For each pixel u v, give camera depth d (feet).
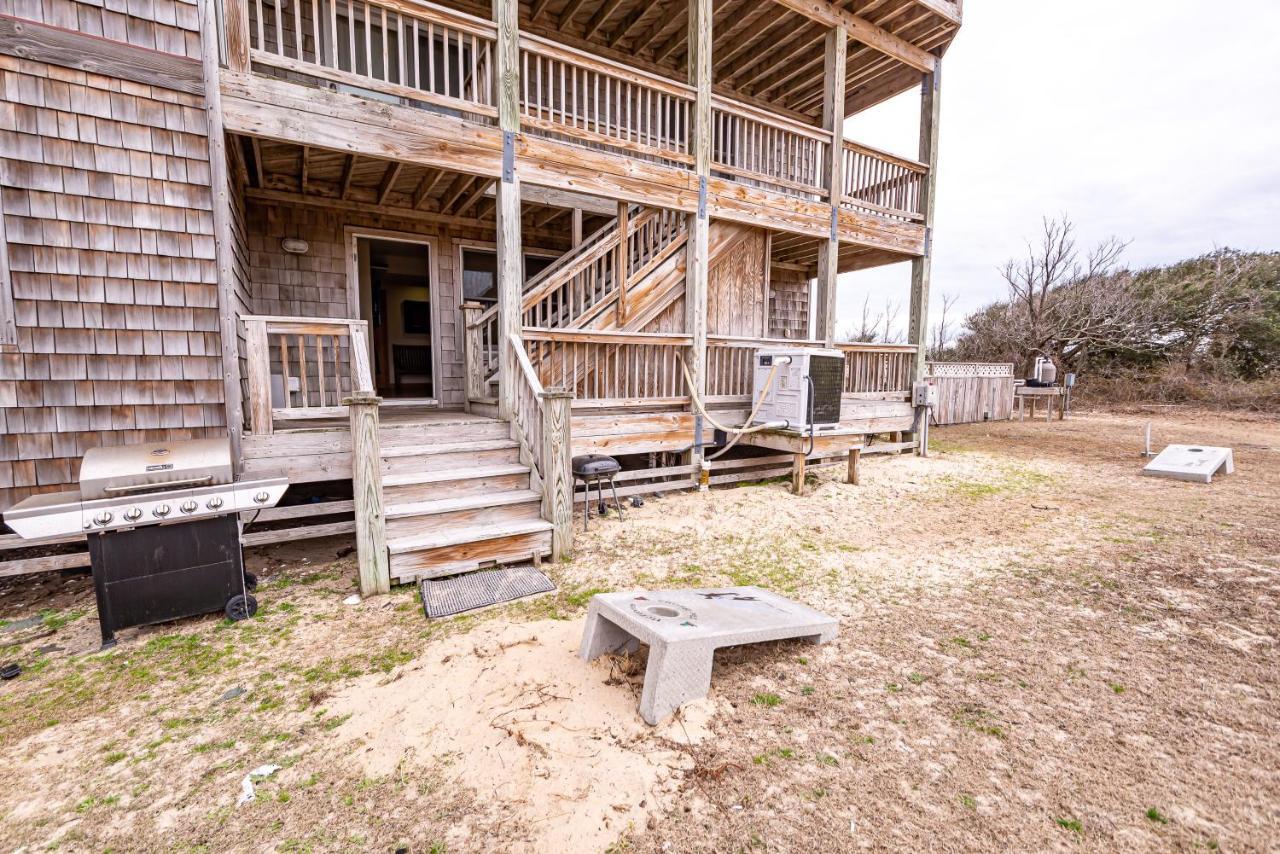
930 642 8.74
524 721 6.59
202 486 9.46
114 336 11.15
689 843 4.87
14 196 10.20
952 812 5.21
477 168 14.67
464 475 13.15
